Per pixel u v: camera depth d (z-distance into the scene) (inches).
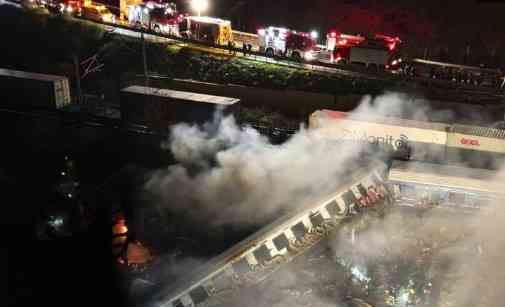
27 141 987.9
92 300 595.8
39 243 694.5
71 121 979.9
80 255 674.8
